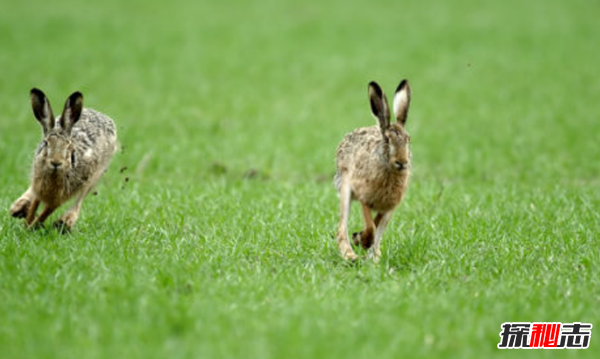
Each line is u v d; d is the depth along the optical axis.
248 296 24.53
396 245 30.56
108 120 34.88
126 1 133.75
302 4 135.38
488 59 93.19
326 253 29.91
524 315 23.72
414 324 22.64
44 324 22.06
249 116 67.12
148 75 82.94
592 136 58.69
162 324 21.97
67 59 88.19
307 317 22.56
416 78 84.19
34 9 121.12
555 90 77.69
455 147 56.22
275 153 53.38
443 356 20.59
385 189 29.23
